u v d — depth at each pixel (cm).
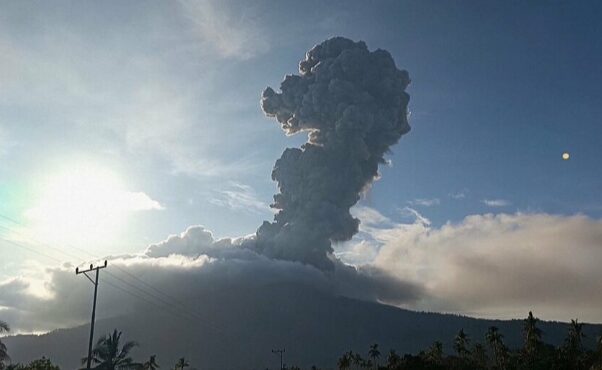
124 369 7588
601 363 9106
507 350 13900
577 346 11875
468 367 13850
